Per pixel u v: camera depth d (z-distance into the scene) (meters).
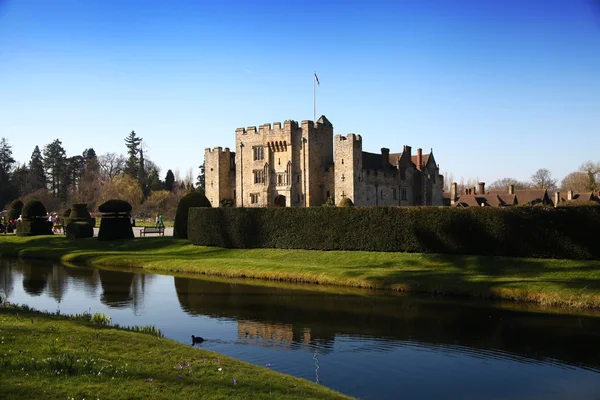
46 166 161.00
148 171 164.00
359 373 17.44
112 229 56.84
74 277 37.31
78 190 134.62
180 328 23.03
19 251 51.53
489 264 34.06
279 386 14.03
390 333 22.16
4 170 152.62
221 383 13.59
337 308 26.88
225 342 20.86
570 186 135.50
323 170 80.56
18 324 17.61
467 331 22.31
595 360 18.69
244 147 83.88
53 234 66.12
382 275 33.53
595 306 25.81
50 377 12.52
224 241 48.75
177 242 53.09
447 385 16.44
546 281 29.12
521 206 35.22
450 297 29.38
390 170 86.75
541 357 19.06
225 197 88.06
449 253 37.38
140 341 17.05
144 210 122.06
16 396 11.23
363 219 41.31
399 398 15.43
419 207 39.03
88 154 191.75
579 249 32.69
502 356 19.16
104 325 19.39
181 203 56.59
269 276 36.50
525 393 15.86
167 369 14.26
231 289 32.44
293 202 78.69
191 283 34.75
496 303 27.62
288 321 24.28
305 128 78.12
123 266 43.22
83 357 14.38
